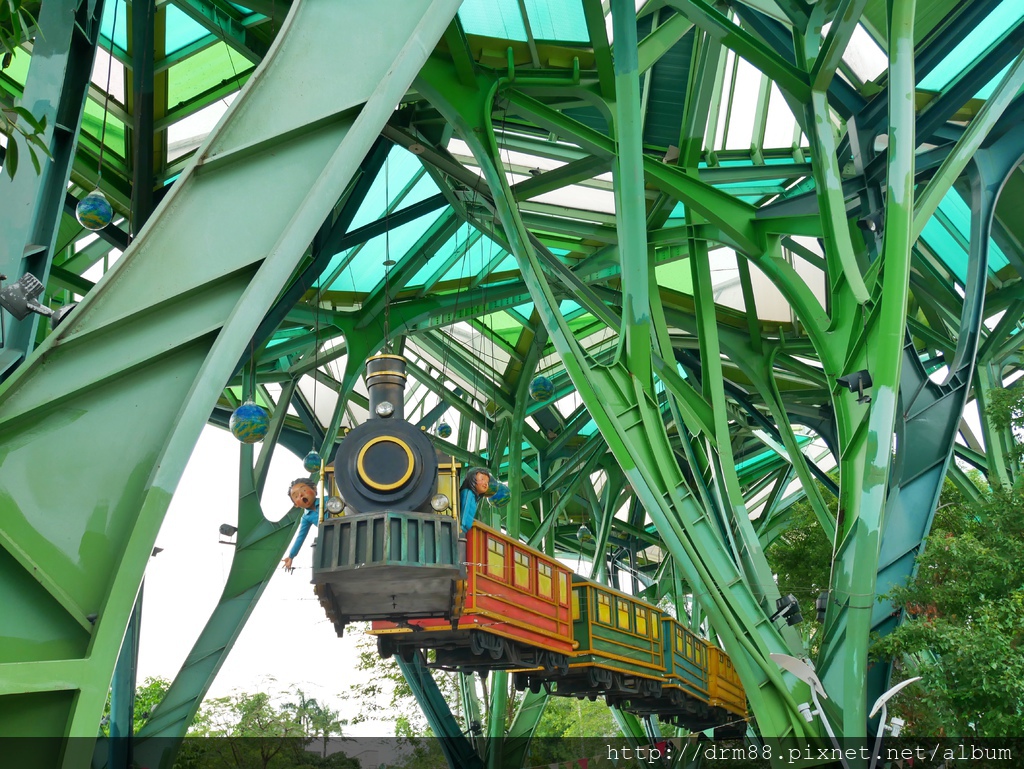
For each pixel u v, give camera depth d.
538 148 29.97
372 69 7.84
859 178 26.39
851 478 21.91
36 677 5.46
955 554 22.16
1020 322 41.53
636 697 32.28
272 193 7.34
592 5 22.86
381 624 21.28
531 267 21.59
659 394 47.75
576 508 59.91
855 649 20.66
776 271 26.84
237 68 27.50
